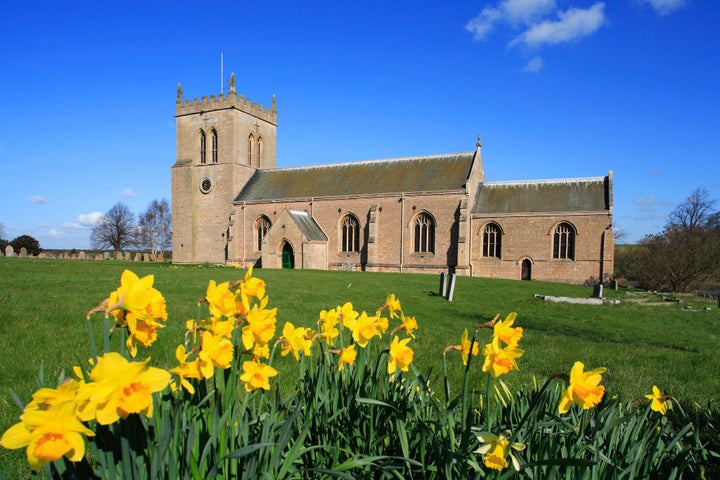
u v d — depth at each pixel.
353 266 47.16
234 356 2.74
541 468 2.91
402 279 31.45
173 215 54.91
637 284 45.03
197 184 54.06
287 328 3.20
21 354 7.46
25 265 31.20
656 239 39.19
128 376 1.69
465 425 2.88
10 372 6.50
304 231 44.69
